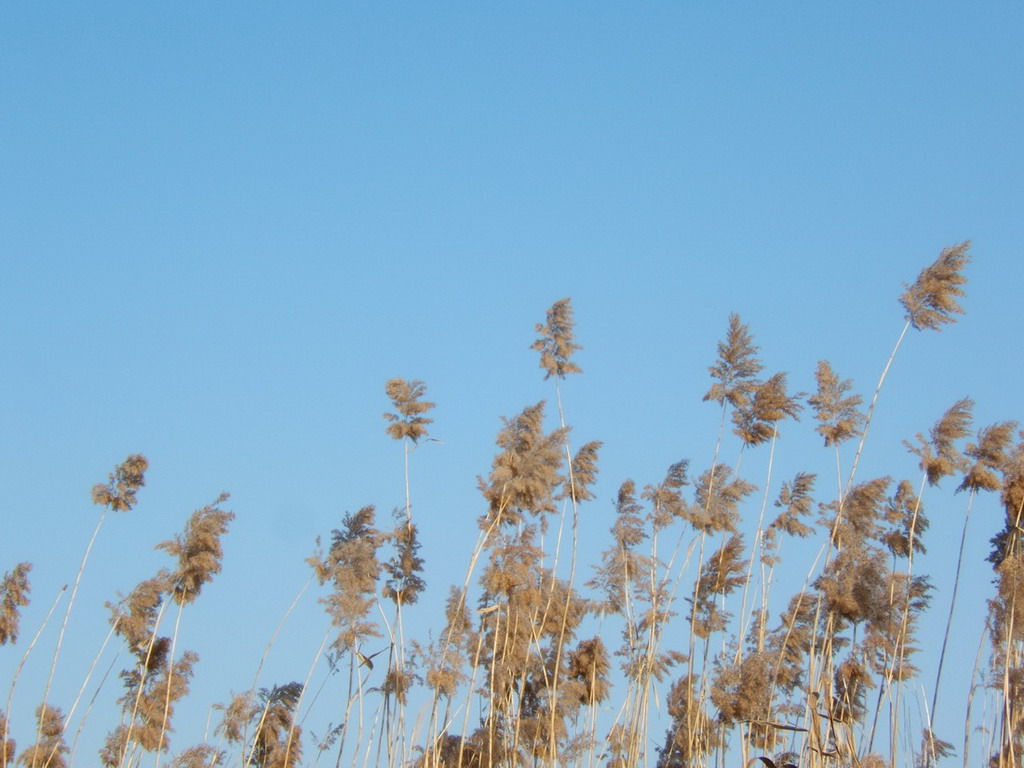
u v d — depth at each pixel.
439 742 20.78
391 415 23.27
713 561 21.55
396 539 22.75
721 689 19.92
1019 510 19.19
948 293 20.52
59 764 23.12
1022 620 17.44
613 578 22.14
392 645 21.39
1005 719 16.75
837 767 18.22
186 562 22.95
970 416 20.05
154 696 22.69
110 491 23.80
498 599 21.73
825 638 19.58
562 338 23.97
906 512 21.20
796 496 22.36
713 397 22.47
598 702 21.97
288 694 22.08
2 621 24.64
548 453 21.86
